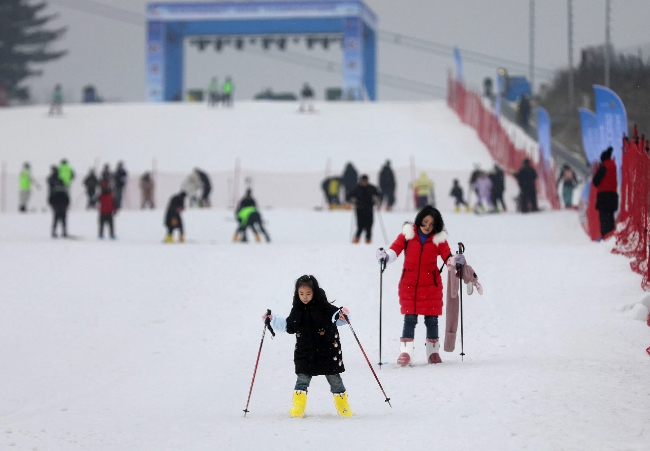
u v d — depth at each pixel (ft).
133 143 546.67
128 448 76.23
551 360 104.17
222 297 158.51
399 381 98.84
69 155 522.88
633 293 141.59
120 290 164.45
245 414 87.15
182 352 125.59
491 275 165.68
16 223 320.70
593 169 235.61
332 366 83.92
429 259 108.47
